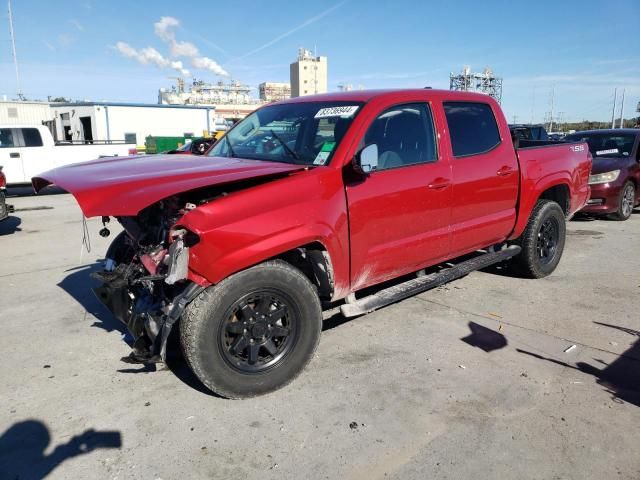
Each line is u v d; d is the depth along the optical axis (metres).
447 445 2.88
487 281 5.74
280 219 3.27
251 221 3.16
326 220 3.49
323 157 3.74
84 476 2.69
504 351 4.02
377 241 3.89
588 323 4.54
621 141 10.07
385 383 3.55
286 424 3.10
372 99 4.03
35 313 5.03
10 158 16.12
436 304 5.04
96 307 5.18
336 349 4.09
